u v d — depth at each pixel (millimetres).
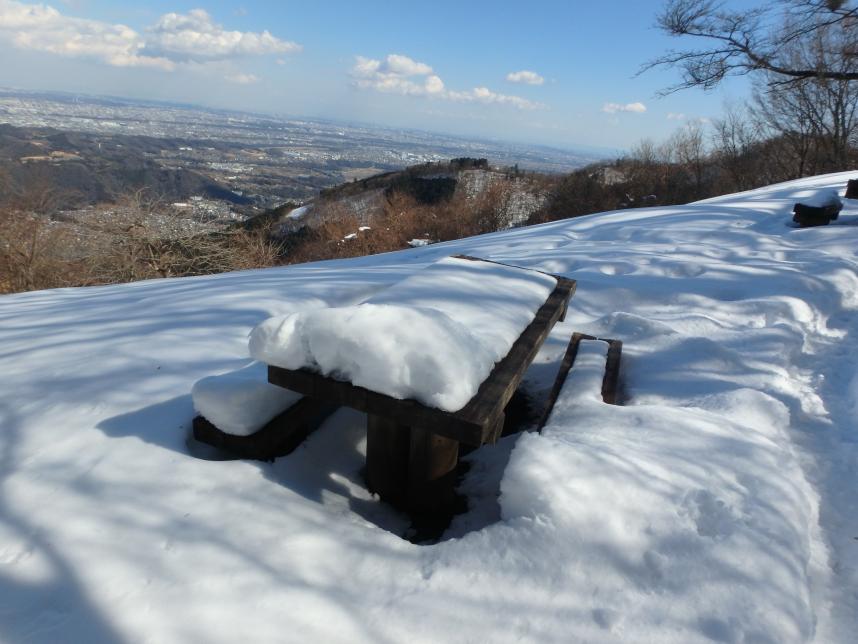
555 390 2531
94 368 2494
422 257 5902
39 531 1454
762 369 2750
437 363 1508
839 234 5535
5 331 3230
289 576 1373
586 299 4055
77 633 1172
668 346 3070
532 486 1572
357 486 2045
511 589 1357
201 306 3482
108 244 11242
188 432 1984
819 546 1671
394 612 1302
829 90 16234
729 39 12445
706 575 1350
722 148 21078
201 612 1231
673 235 6164
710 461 1797
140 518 1518
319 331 1619
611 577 1365
